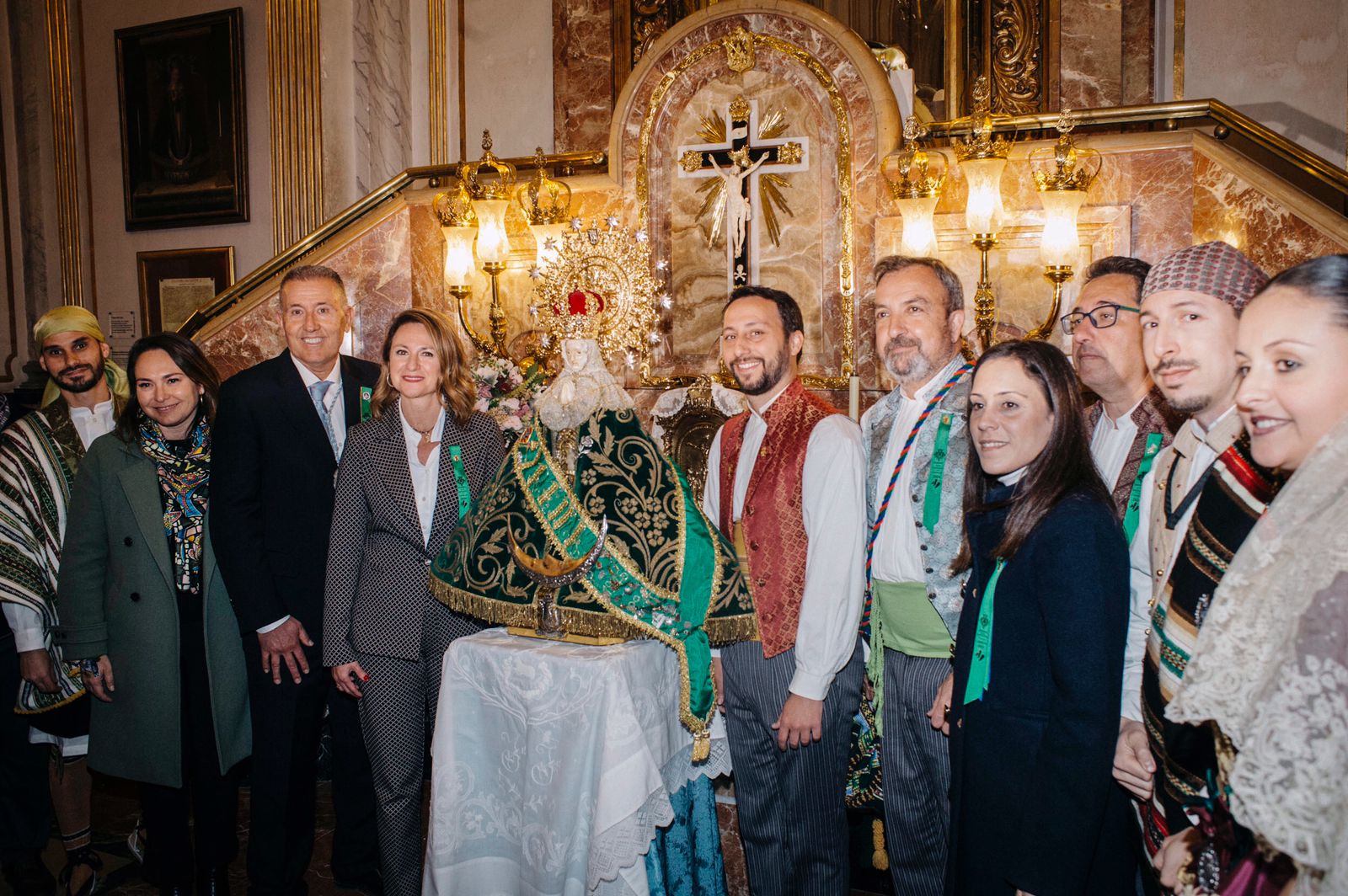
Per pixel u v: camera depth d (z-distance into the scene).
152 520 2.74
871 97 3.59
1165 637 1.55
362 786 2.94
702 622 2.22
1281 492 1.10
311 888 2.95
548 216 3.91
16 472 2.98
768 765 2.39
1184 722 1.17
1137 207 3.25
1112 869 1.85
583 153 4.12
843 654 2.20
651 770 2.11
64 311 3.10
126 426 2.79
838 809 2.32
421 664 2.63
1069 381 1.81
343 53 5.95
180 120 6.48
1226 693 1.10
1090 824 1.62
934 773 2.19
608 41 5.94
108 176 6.75
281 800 2.73
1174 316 1.60
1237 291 1.58
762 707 2.35
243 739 2.82
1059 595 1.68
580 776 2.13
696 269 3.90
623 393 2.35
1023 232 3.41
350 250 4.35
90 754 2.81
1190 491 1.65
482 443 2.69
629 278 2.37
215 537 2.70
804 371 3.75
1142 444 2.03
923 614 2.20
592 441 2.27
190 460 2.83
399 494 2.58
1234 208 3.12
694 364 3.90
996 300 3.45
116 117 6.70
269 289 4.48
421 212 4.28
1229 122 3.23
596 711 2.11
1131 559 1.93
